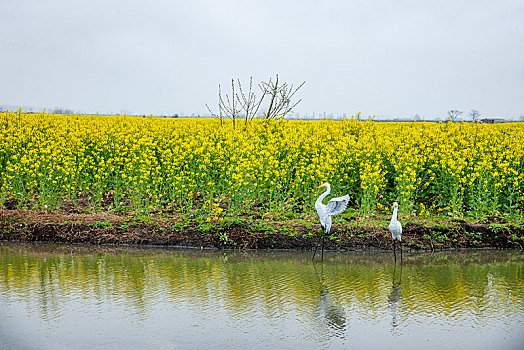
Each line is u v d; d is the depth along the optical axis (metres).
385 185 14.98
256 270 10.42
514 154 16.30
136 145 16.05
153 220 13.21
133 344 6.74
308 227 12.71
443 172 14.73
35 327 7.27
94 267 10.50
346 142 16.39
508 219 13.73
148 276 9.90
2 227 12.91
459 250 12.33
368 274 10.23
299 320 7.70
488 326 7.50
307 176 14.66
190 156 15.16
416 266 10.88
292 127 20.62
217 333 7.16
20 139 17.50
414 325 7.54
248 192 13.85
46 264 10.67
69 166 15.00
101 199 14.77
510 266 10.94
